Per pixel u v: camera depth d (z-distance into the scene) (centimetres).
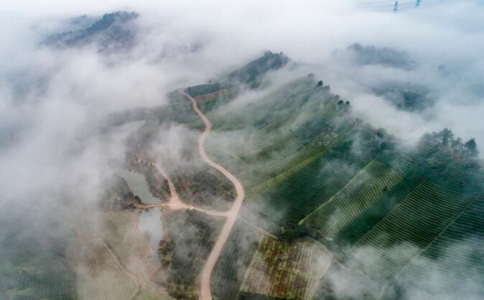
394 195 18450
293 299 13762
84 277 16162
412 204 17712
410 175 19400
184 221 18762
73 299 14975
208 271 15538
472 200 17000
